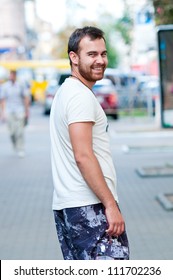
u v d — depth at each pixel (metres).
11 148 21.02
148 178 13.88
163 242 8.31
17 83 17.75
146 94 34.91
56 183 4.72
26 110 17.97
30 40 85.75
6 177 14.60
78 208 4.62
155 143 20.86
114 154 18.58
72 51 4.75
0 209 10.92
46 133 26.33
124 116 34.84
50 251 8.02
